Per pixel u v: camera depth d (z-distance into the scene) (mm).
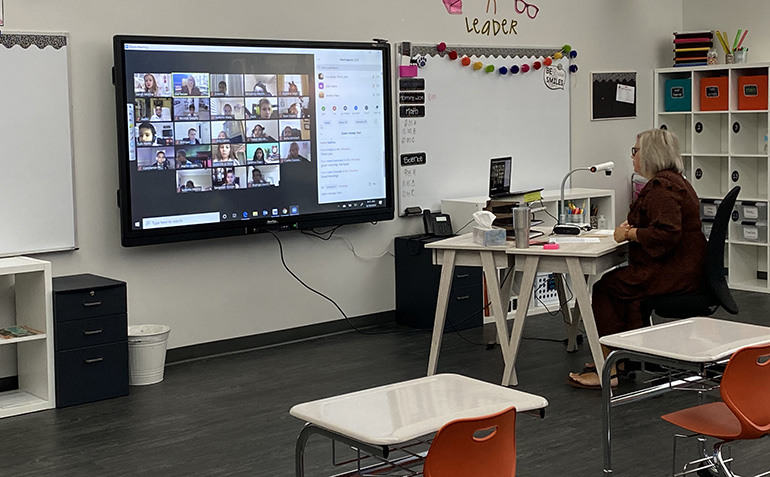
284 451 4059
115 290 4867
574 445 4043
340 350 5867
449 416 2457
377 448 2309
